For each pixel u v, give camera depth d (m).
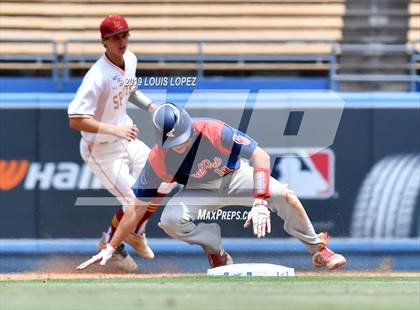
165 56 38.06
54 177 33.12
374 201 33.66
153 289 17.02
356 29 42.34
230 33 42.00
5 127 33.06
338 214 33.47
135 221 23.75
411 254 33.59
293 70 40.47
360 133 33.59
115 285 17.94
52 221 33.06
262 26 42.19
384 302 14.87
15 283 18.64
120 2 42.38
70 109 24.75
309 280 19.33
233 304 14.55
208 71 40.31
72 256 33.00
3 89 37.25
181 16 42.19
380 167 33.69
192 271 32.28
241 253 32.31
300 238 23.41
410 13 42.34
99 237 33.06
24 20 41.53
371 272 30.34
